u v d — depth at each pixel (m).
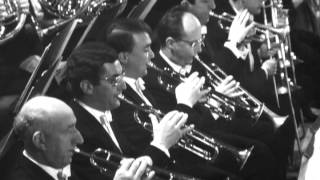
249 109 14.61
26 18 12.84
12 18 12.37
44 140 9.80
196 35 14.04
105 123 11.51
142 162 10.45
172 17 14.05
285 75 17.00
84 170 10.88
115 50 12.03
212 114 14.14
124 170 10.34
